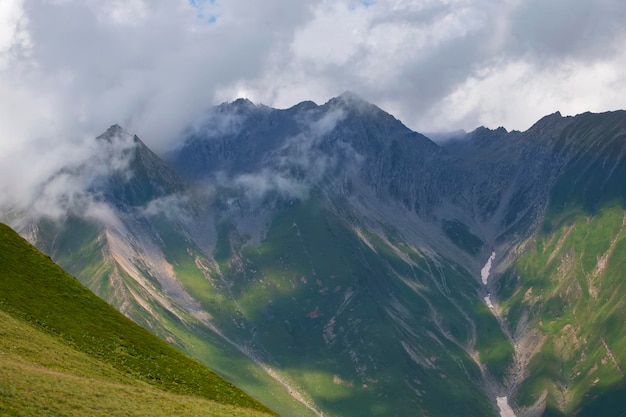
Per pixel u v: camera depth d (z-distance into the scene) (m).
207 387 132.75
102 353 124.25
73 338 124.56
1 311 118.38
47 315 129.12
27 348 105.75
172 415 95.44
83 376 103.69
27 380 88.81
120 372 117.69
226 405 113.81
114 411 89.44
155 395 103.50
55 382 92.06
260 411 131.00
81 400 89.00
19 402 81.56
